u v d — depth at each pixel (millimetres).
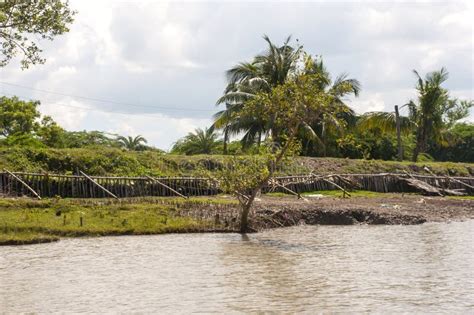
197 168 36812
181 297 14156
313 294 14500
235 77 46219
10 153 32375
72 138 55250
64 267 17438
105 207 26578
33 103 51969
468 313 12984
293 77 23203
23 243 21266
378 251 20703
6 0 25328
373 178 41219
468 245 22125
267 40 45281
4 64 26000
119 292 14594
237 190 24766
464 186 44250
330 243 22469
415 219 29344
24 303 13547
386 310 13156
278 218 27781
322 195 36562
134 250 20344
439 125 53875
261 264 18172
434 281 15969
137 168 35250
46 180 29531
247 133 46750
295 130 23594
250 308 13242
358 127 53594
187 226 24859
